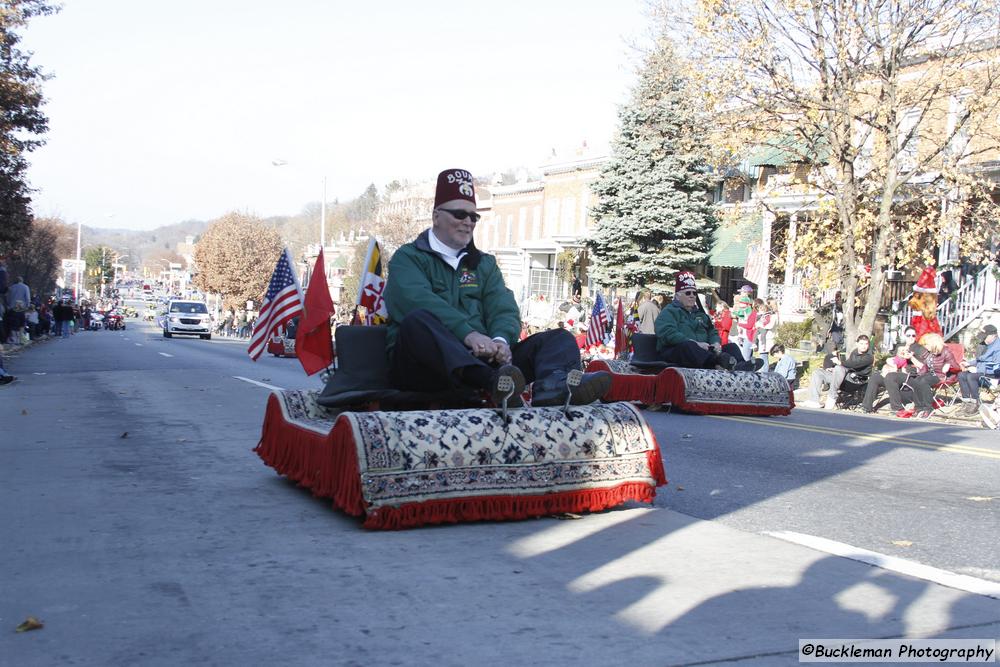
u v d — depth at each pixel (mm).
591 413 5570
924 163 20375
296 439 6176
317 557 4512
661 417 12148
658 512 5625
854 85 20562
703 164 34094
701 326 13461
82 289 127125
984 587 4168
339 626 3553
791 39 20500
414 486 5059
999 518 5883
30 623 3508
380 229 64438
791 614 3736
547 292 50250
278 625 3561
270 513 5496
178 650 3305
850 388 16188
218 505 5734
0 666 3145
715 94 21125
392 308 5902
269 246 91062
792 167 23281
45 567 4344
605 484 5496
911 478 7465
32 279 51562
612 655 3273
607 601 3875
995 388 15438
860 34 19609
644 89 35000
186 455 7828
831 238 22562
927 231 24609
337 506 5266
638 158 35406
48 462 7438
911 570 4438
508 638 3434
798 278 29203
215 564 4395
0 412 11281
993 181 21906
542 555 4590
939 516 5922
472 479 5164
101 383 16000
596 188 36719
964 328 22625
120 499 5918
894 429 11367
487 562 4445
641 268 34719
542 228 52719
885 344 24297
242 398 13086
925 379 14859
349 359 6262
